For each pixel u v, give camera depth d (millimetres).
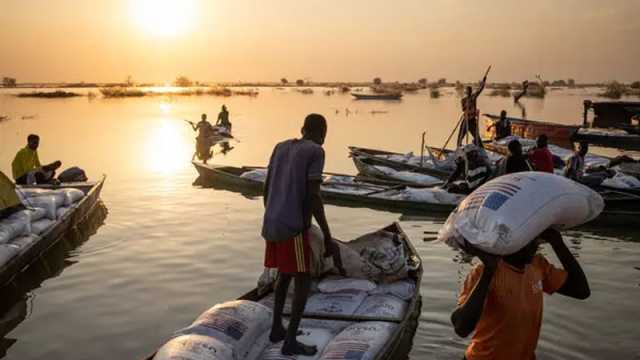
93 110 52438
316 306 6621
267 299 6871
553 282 3768
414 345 6461
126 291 8336
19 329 7148
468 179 12898
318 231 7250
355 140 27938
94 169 19188
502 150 21047
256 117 43156
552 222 3516
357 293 6875
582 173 13719
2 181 9508
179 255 9914
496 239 3324
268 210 5316
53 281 8750
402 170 17531
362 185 15141
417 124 37344
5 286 8539
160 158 21828
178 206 13656
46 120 40219
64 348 6648
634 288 8297
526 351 3547
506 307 3469
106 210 13289
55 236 10453
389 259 7312
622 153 25516
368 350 5344
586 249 10320
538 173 3697
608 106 34625
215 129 28609
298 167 5215
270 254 5422
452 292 8047
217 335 5145
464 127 17016
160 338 6875
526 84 37094
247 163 20938
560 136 25141
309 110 52125
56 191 11609
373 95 75375
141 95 92062
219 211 13133
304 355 5379
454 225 3586
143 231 11445
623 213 11742
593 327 6934
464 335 3455
